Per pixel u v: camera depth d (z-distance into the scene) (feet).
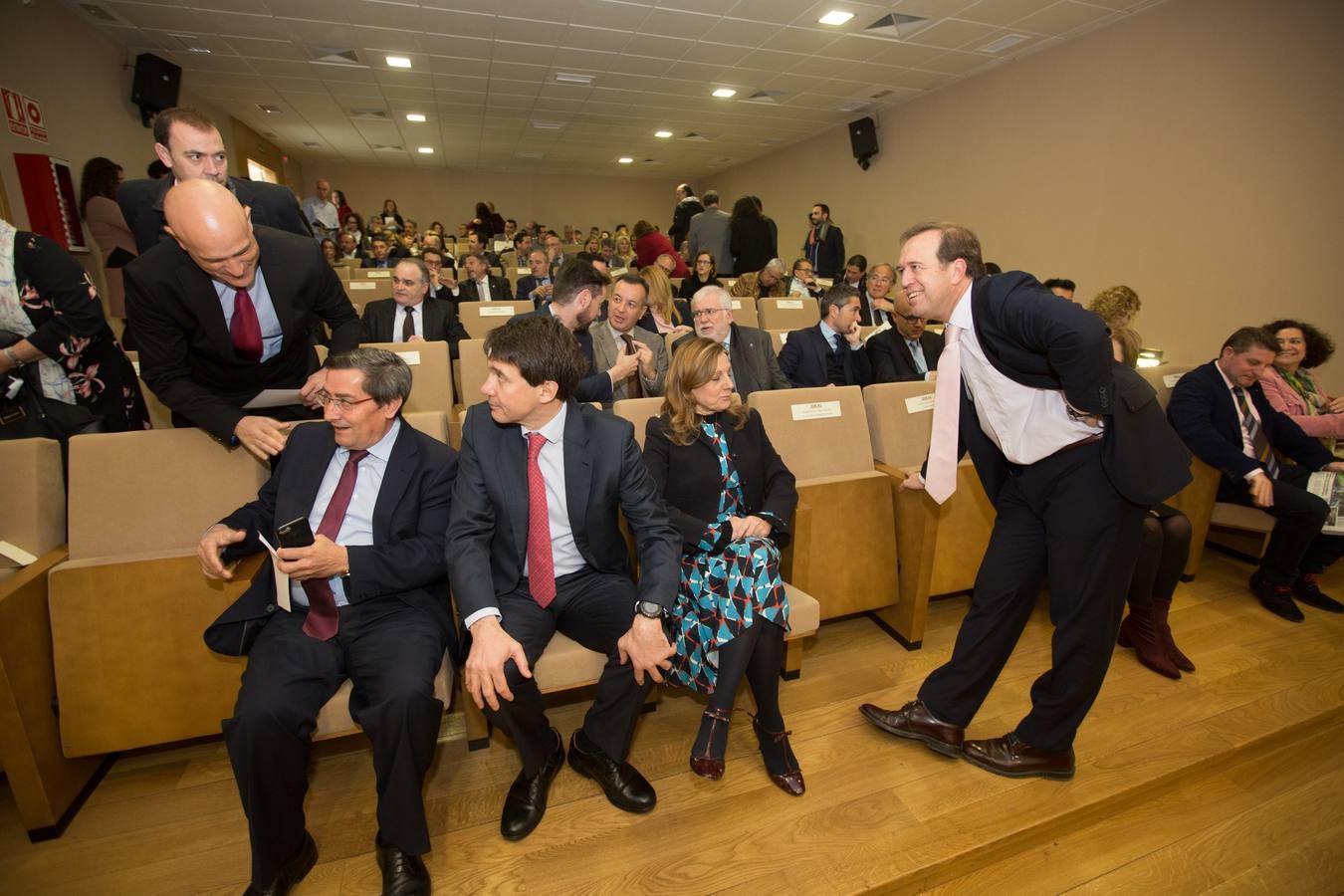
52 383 5.58
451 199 40.70
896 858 4.45
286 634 4.39
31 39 14.62
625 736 4.82
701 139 31.50
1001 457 5.16
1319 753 5.88
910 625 6.93
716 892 4.20
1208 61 15.01
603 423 4.96
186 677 4.78
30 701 4.39
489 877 4.29
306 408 5.75
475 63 20.29
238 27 17.31
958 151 22.43
